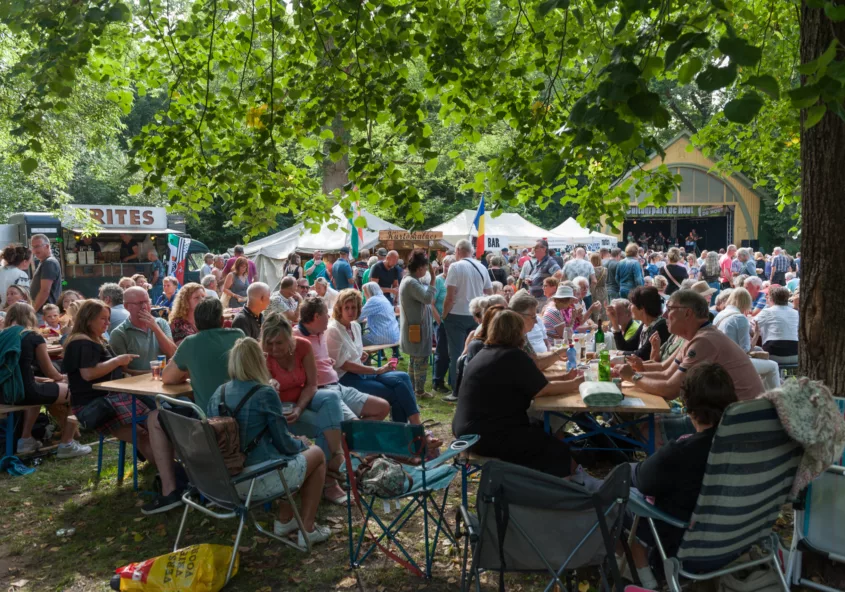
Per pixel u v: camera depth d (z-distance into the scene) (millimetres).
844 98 2453
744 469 2826
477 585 2963
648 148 3729
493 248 19453
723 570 2992
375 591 3766
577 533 2879
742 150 7801
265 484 3990
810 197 3930
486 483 2816
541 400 4414
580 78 5652
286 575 3938
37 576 4027
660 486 3023
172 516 4824
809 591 3518
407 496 3770
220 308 4824
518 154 5129
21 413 6227
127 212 19766
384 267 11172
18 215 16609
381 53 4883
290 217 38094
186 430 3811
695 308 4359
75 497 5211
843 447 3041
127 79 6051
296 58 5645
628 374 4848
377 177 4910
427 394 8359
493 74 5664
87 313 5312
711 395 2959
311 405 5062
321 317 5496
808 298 3982
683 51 2439
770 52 6641
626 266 12797
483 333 5363
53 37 4348
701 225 44781
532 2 5801
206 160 5465
